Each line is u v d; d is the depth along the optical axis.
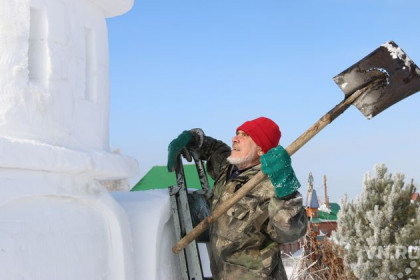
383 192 9.60
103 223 2.66
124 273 2.68
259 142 3.22
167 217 3.16
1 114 2.27
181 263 3.18
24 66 2.34
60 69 2.48
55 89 2.45
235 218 3.03
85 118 2.63
